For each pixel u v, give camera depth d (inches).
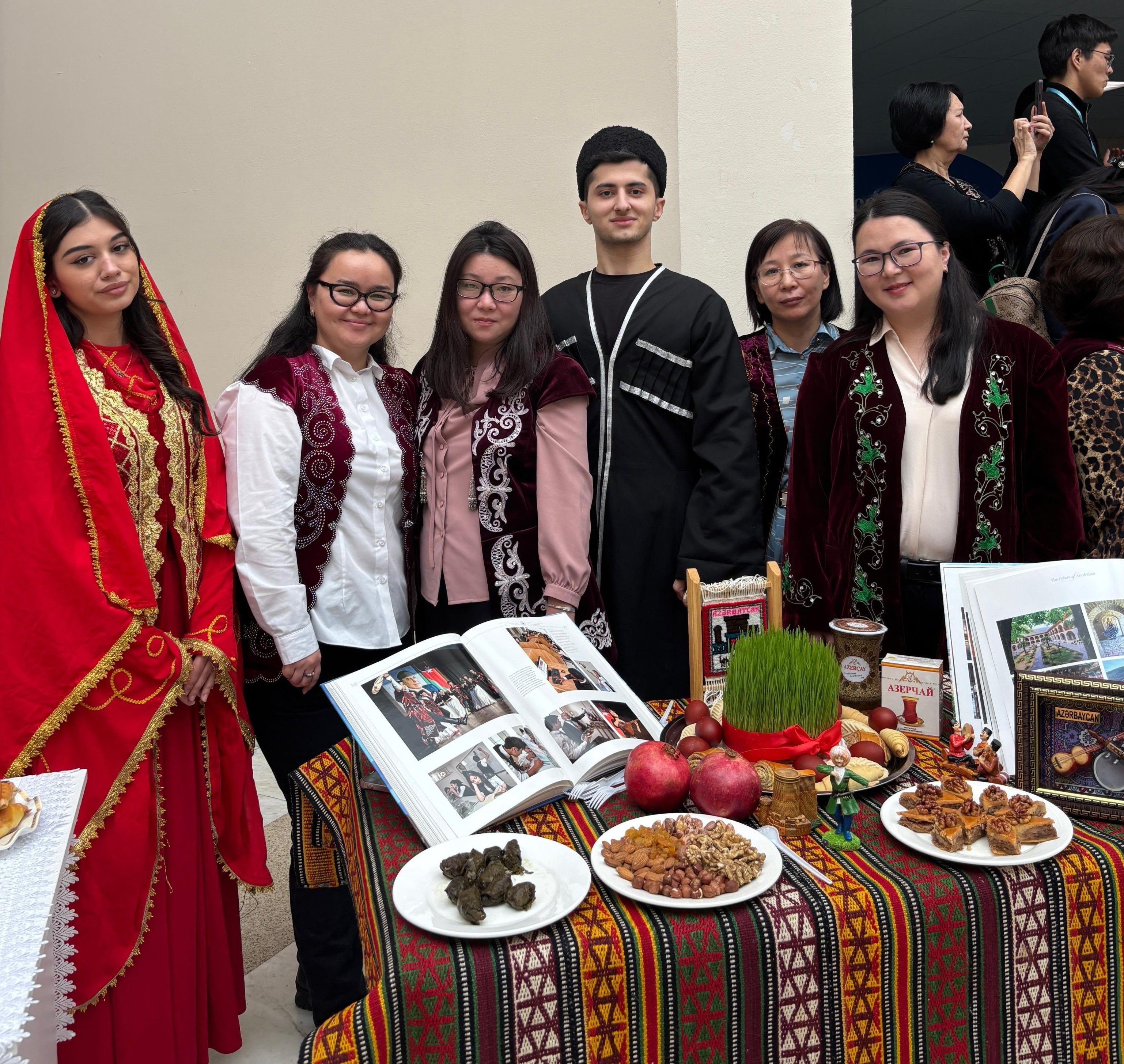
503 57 144.4
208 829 72.7
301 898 74.9
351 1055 36.4
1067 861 43.4
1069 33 122.6
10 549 63.4
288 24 162.4
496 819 48.2
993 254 115.0
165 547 69.8
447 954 38.2
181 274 183.3
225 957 74.4
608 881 42.3
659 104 133.0
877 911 40.7
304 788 57.3
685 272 133.6
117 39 183.0
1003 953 42.2
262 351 78.7
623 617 84.7
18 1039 34.4
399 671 54.6
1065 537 67.7
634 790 49.5
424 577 82.5
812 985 40.2
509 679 56.9
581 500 78.7
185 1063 70.3
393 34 153.2
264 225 171.8
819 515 77.5
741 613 61.6
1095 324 72.8
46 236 64.4
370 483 77.0
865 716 57.1
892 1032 41.2
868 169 408.2
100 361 67.6
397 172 156.8
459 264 76.9
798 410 78.5
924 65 303.7
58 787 53.6
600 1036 38.7
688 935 39.3
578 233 143.5
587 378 80.4
